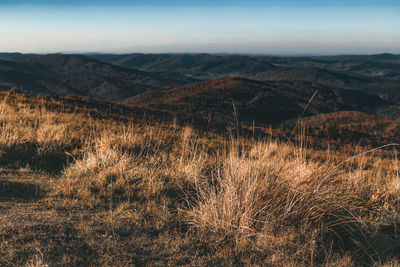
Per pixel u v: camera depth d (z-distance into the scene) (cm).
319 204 344
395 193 458
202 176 475
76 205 326
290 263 257
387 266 267
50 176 438
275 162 395
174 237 284
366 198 436
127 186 410
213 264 246
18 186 365
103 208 330
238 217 314
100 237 259
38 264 203
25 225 259
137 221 302
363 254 295
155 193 396
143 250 252
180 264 240
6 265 204
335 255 283
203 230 295
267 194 338
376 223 346
